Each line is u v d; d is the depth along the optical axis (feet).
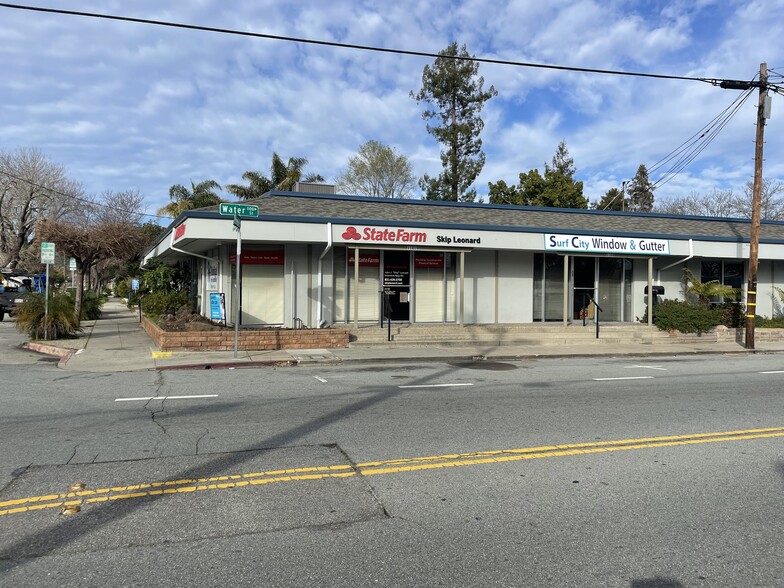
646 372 40.06
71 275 197.06
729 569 11.91
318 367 41.47
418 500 15.33
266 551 12.37
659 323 63.87
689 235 63.87
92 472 17.15
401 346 52.21
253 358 43.14
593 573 11.66
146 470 17.38
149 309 65.41
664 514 14.65
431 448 20.04
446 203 68.64
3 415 24.48
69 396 28.91
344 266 57.67
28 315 54.34
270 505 14.85
